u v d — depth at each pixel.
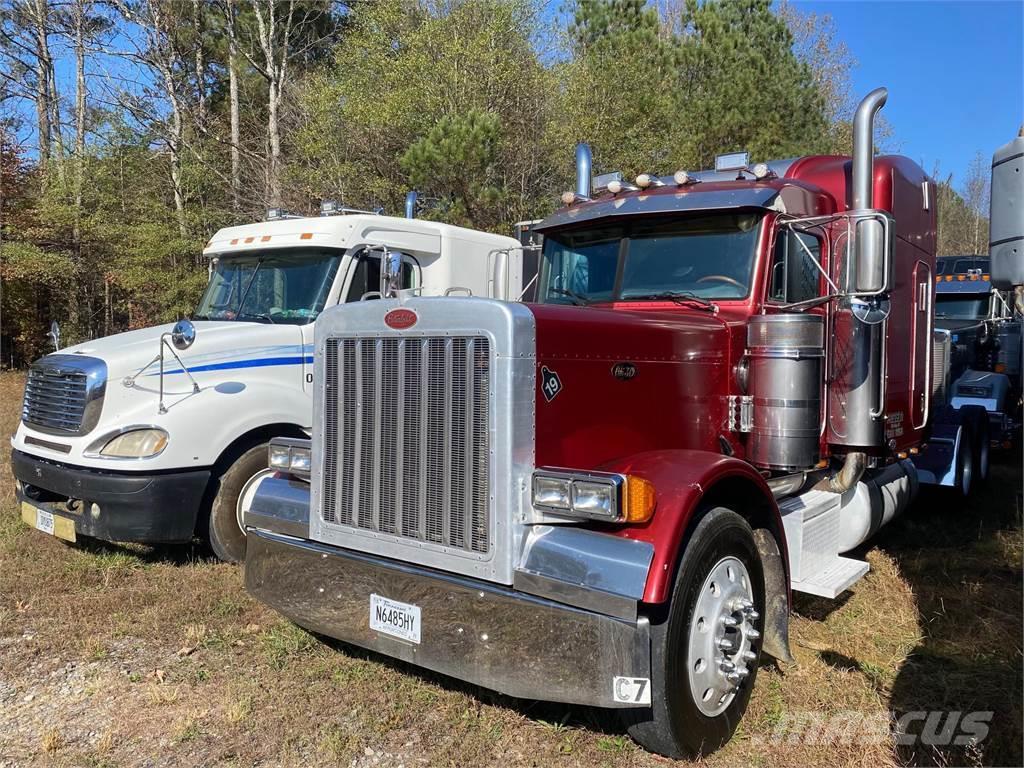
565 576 2.94
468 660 3.12
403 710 3.62
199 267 19.20
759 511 3.80
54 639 4.45
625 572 2.87
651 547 2.92
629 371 3.55
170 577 5.43
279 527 3.88
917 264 5.74
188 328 5.57
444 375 3.18
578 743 3.38
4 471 8.47
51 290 22.39
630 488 2.95
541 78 16.27
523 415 3.06
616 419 3.48
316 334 3.69
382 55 16.38
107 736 3.42
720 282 4.37
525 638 2.98
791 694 3.80
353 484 3.54
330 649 4.30
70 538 5.45
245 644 4.41
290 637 4.41
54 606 4.92
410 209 8.61
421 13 16.42
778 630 3.82
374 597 3.41
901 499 6.08
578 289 4.84
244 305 6.70
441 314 3.19
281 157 19.88
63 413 5.51
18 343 23.53
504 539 3.04
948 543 6.47
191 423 5.34
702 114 19.00
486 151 13.49
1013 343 9.62
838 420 4.82
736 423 4.15
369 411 3.47
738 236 4.38
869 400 4.78
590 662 2.86
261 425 5.71
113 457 5.18
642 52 18.95
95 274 21.62
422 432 3.26
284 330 6.09
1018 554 6.14
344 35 20.81
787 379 4.03
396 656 3.36
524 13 16.72
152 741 3.42
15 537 6.20
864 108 4.30
